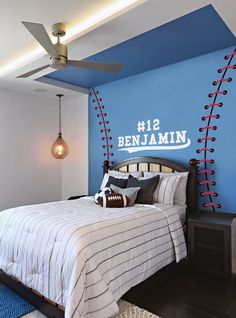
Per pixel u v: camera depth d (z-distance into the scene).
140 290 2.42
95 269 1.78
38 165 4.75
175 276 2.70
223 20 2.20
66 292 1.75
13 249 2.25
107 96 4.34
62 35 2.57
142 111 3.86
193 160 3.20
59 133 4.80
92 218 2.25
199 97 3.26
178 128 3.46
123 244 2.11
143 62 3.44
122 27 2.33
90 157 4.61
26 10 2.21
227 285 2.51
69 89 4.30
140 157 3.79
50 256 1.90
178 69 3.46
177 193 3.22
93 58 3.24
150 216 2.54
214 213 2.99
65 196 5.09
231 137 3.00
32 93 4.55
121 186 3.41
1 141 4.24
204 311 2.08
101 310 1.71
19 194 4.46
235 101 2.97
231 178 2.99
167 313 2.04
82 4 2.16
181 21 2.38
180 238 2.73
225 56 3.04
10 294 2.32
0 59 3.28
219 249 2.57
